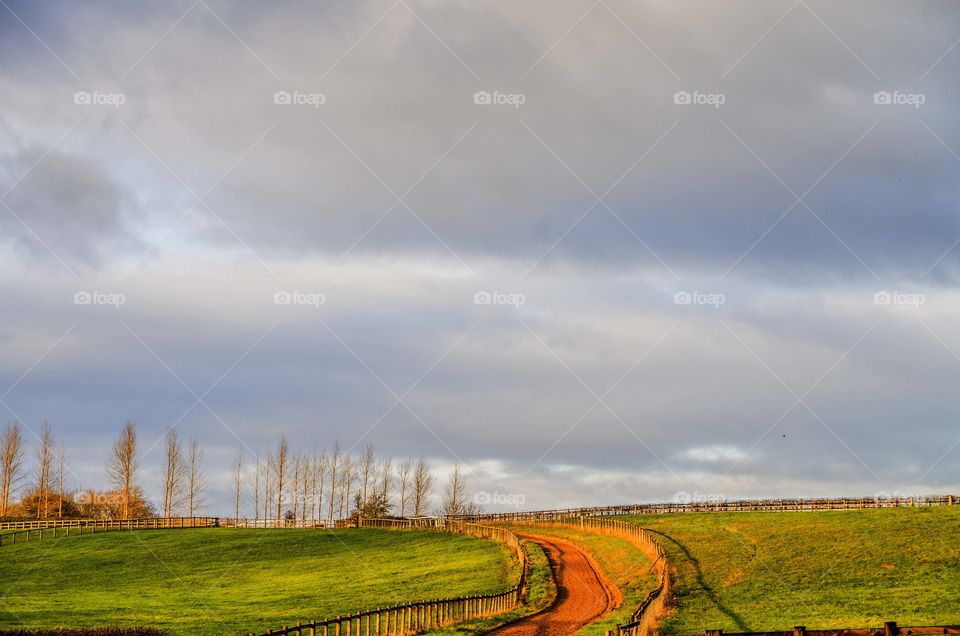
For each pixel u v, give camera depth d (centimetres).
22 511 15012
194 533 12531
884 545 7731
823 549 7838
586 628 5659
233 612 6744
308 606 6988
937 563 6994
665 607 6156
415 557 9981
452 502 15675
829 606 6038
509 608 6662
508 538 10250
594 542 10231
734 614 5953
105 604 7300
